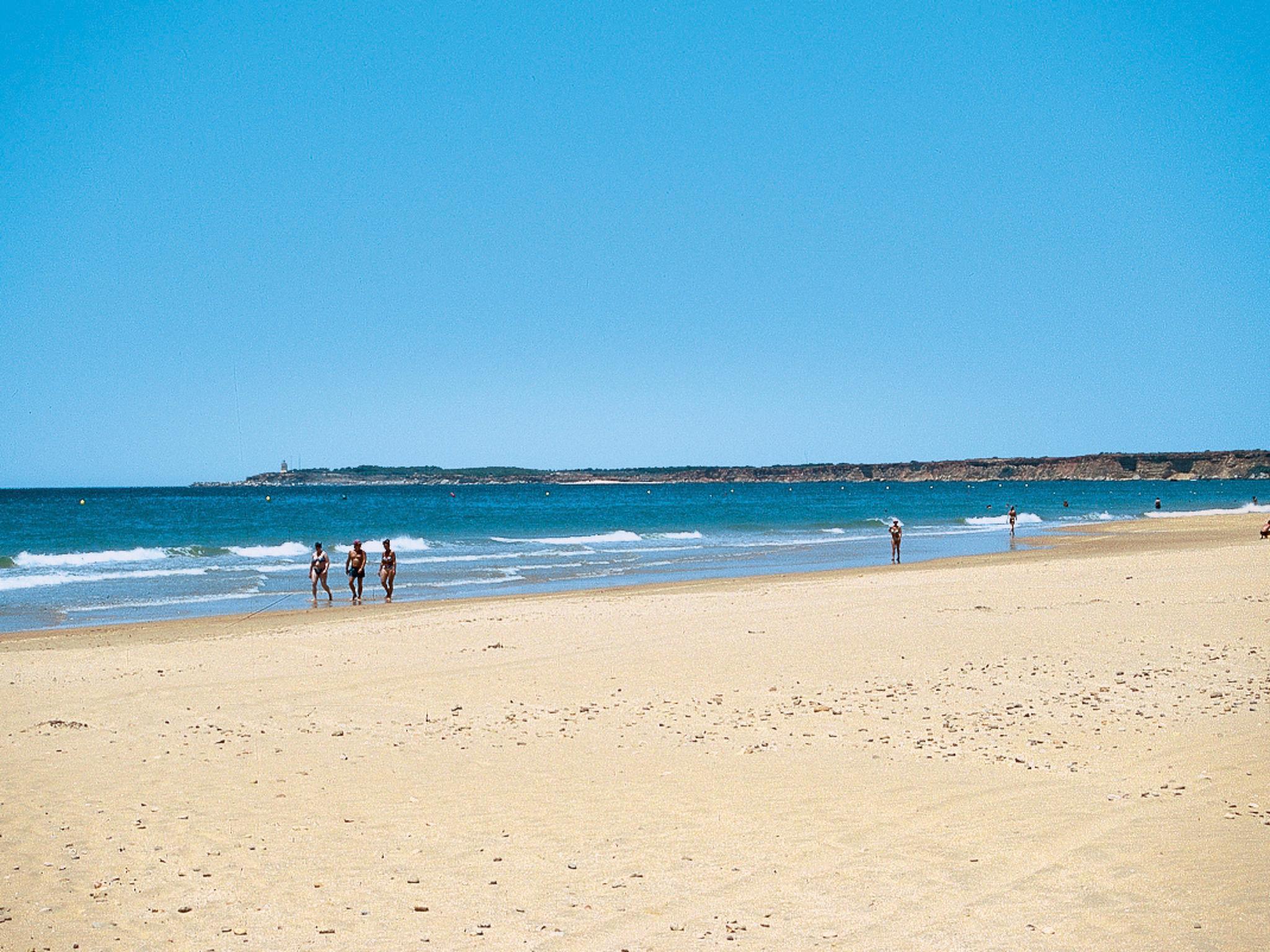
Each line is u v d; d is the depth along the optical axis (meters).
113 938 5.75
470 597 28.70
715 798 8.16
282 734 10.87
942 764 8.99
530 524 77.69
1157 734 9.66
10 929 5.89
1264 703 10.79
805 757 9.37
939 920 5.63
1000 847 6.76
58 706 12.55
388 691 13.15
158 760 9.79
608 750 9.84
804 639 16.25
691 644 16.14
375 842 7.31
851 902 5.94
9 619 25.28
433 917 5.95
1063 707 11.00
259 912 6.08
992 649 14.73
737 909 5.91
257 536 63.09
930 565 35.41
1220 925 5.38
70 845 7.35
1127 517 81.69
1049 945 5.25
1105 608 18.55
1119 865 6.32
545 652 15.90
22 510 96.12
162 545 54.72
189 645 18.14
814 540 56.09
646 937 5.57
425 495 172.75
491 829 7.55
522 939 5.61
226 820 7.89
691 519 85.56
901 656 14.45
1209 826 6.99
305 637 18.67
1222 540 44.66
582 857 6.90
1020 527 67.50
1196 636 15.23
